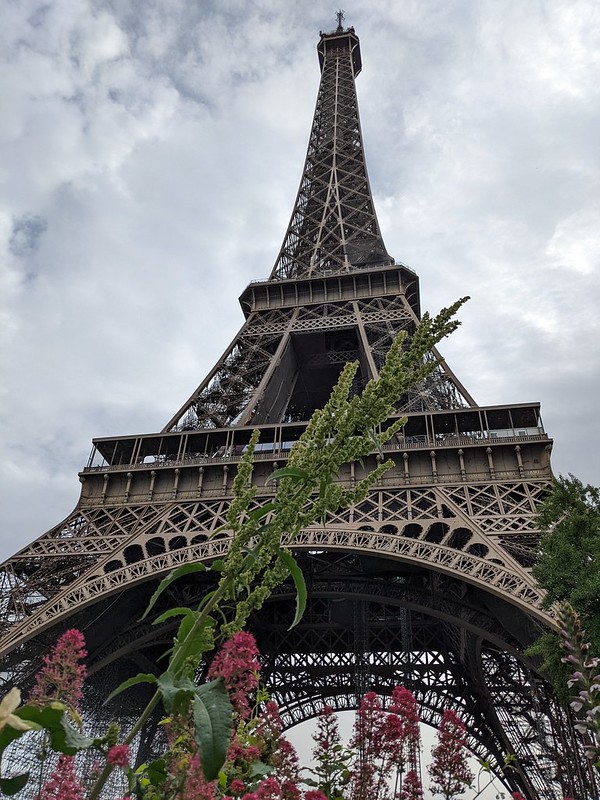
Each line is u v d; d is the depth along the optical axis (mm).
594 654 34094
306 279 97312
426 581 63406
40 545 58188
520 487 56844
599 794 40500
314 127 142500
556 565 39156
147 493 63594
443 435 65438
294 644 86812
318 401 108938
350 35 166500
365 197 119312
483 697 77000
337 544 50500
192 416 75750
